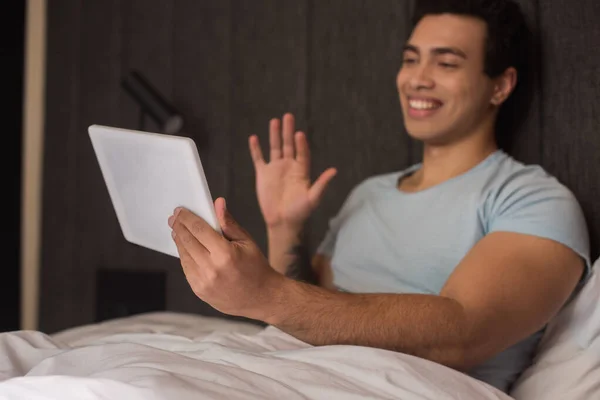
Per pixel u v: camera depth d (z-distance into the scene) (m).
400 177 1.68
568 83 1.54
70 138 2.48
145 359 0.93
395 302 1.13
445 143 1.56
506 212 1.33
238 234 1.08
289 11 2.03
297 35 2.01
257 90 2.08
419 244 1.44
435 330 1.11
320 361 1.02
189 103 2.22
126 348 1.00
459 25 1.51
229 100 2.14
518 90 1.60
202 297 1.06
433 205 1.47
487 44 1.51
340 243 1.62
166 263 2.20
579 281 1.33
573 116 1.53
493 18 1.51
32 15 2.61
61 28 2.54
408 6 1.82
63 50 2.52
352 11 1.92
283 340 1.28
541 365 1.30
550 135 1.56
